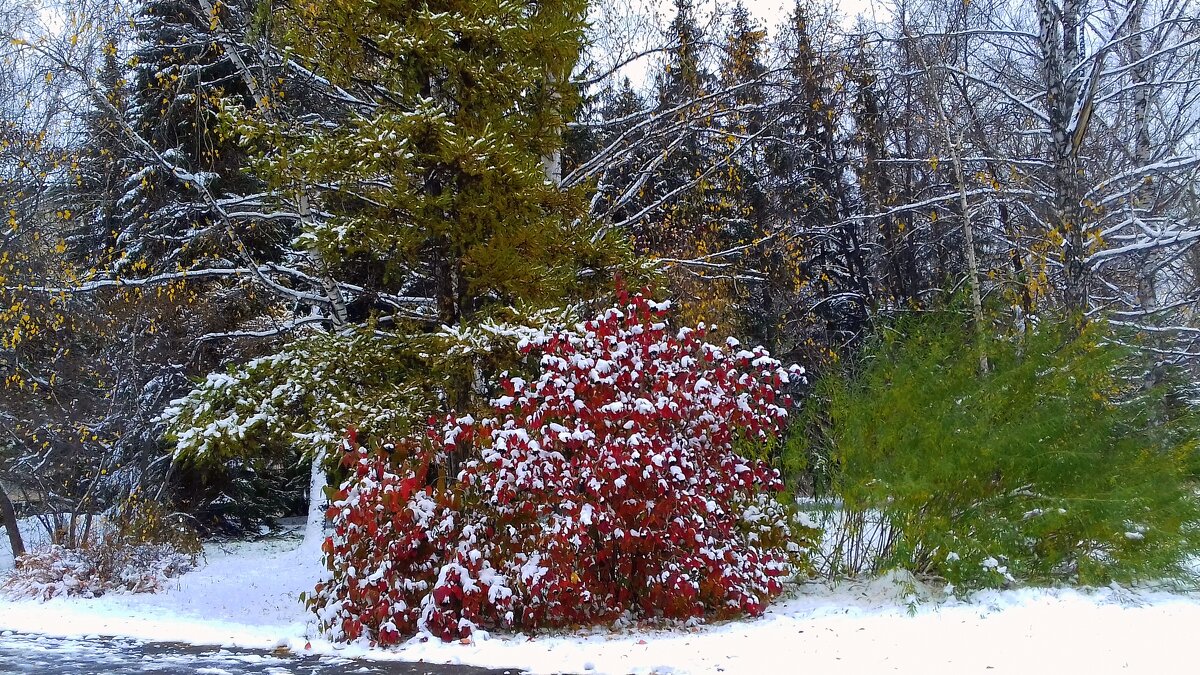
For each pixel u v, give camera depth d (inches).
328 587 292.5
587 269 390.3
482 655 242.7
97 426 571.8
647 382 306.7
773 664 207.3
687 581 282.7
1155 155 620.4
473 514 292.5
